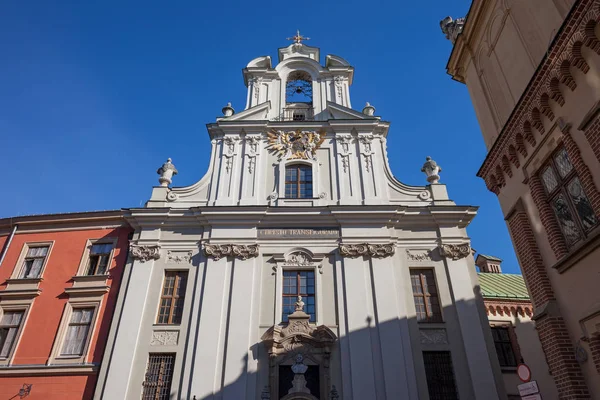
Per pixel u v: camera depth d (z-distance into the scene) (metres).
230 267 21.34
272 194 23.61
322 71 28.75
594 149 9.94
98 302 21.12
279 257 21.50
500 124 14.56
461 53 17.03
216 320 19.77
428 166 25.17
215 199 23.58
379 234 22.06
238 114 26.55
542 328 11.82
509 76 13.95
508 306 25.48
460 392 18.27
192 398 17.92
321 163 24.88
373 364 18.66
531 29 12.66
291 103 28.20
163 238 22.31
